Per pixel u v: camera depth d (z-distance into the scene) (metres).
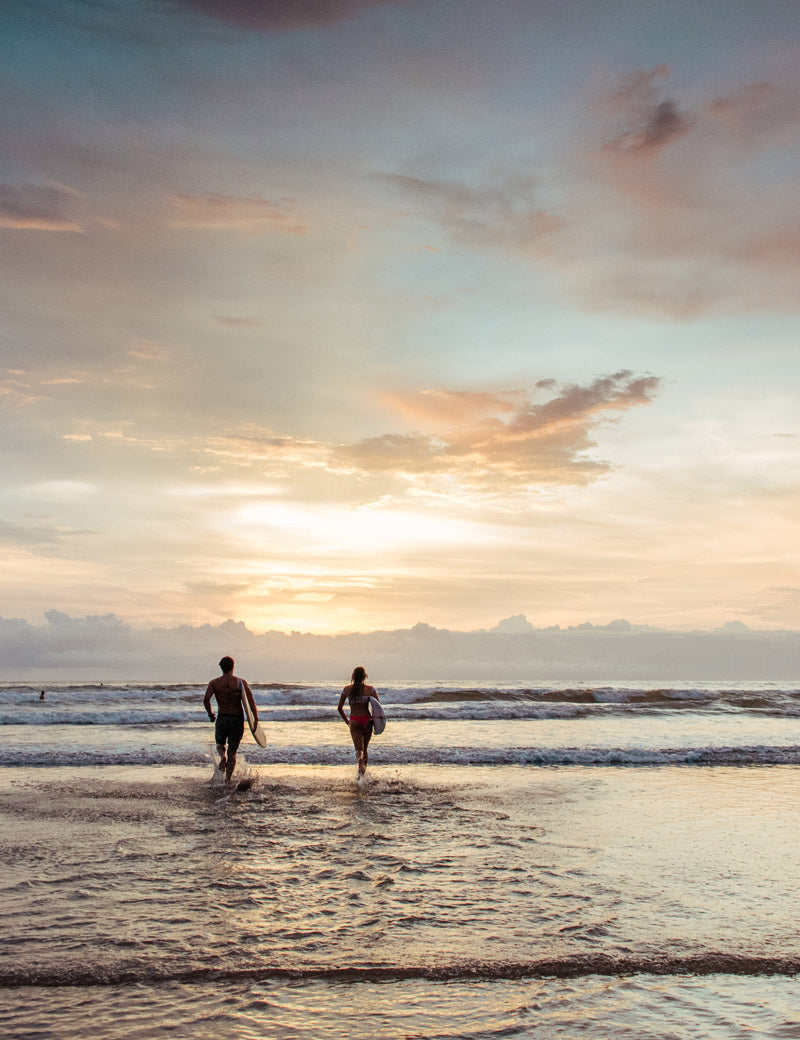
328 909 5.10
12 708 28.70
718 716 27.45
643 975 4.03
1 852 6.60
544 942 4.51
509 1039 3.23
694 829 8.05
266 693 31.92
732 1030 3.35
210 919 4.86
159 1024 3.35
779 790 10.91
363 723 11.27
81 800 9.24
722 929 4.79
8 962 4.07
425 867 6.26
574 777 11.88
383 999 3.67
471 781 11.27
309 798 9.59
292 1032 3.28
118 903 5.18
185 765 12.68
